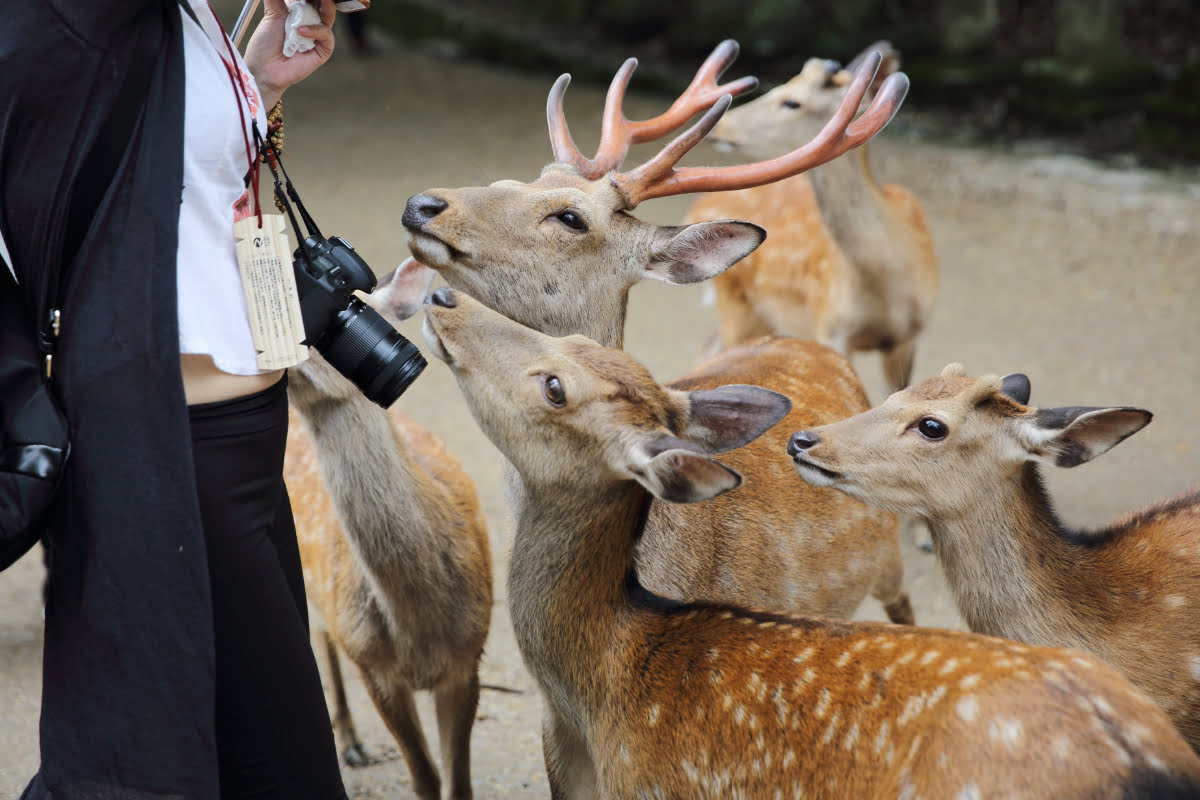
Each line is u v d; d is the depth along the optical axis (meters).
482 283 3.32
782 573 3.46
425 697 4.66
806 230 6.23
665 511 3.23
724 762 2.54
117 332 2.36
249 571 2.58
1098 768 2.07
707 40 14.59
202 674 2.41
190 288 2.46
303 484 4.09
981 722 2.18
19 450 2.36
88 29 2.30
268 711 2.66
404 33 17.34
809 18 14.01
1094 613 3.12
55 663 2.47
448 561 3.60
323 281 2.70
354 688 4.75
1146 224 9.95
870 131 3.71
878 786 2.27
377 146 12.30
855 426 3.14
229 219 2.52
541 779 3.95
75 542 2.42
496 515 5.64
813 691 2.45
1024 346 7.60
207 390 2.51
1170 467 5.95
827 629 2.55
